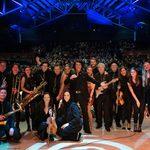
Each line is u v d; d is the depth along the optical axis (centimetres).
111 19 2373
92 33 2397
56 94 715
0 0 1819
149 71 685
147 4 1800
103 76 709
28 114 704
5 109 616
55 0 2005
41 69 727
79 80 676
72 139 614
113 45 2219
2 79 699
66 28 2412
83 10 2338
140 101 681
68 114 626
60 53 2002
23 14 2009
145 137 637
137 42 2238
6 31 2300
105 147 567
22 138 638
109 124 695
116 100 718
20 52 2206
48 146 577
